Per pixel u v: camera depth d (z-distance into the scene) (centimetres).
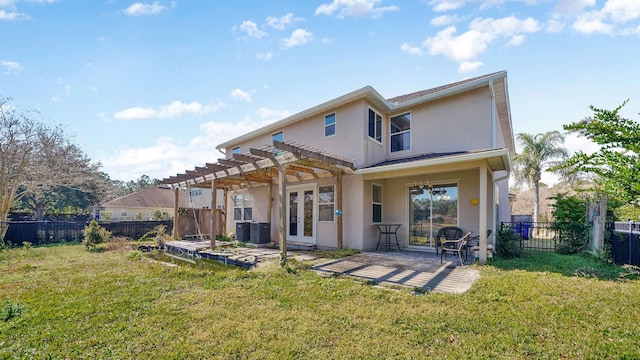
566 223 909
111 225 1545
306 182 1145
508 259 790
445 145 975
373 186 1031
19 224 1324
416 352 317
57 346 343
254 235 1175
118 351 330
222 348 333
